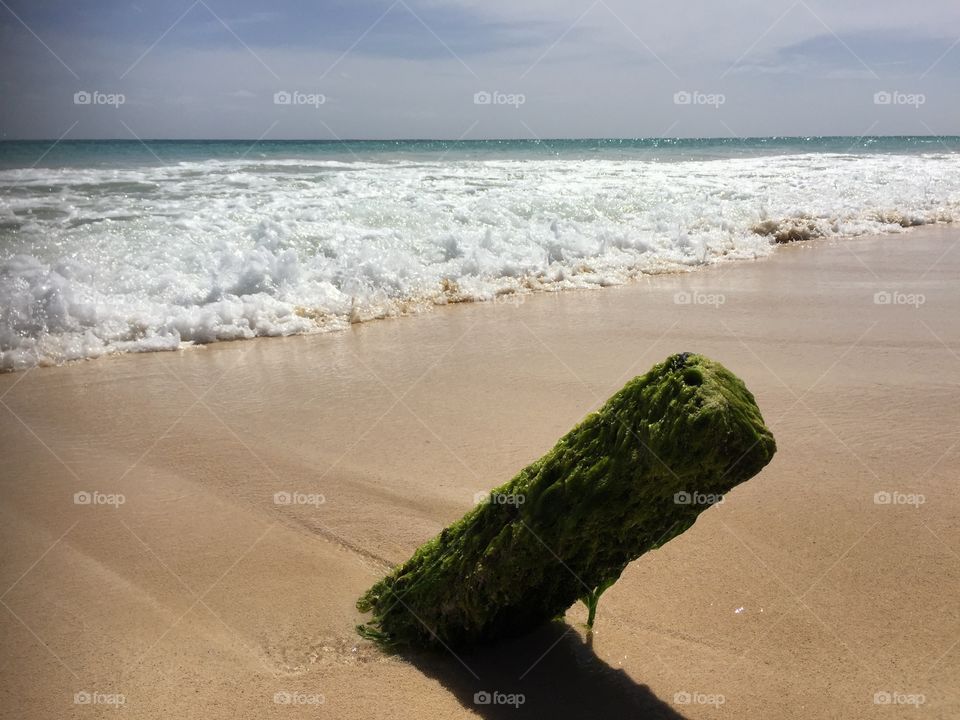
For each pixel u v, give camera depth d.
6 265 6.82
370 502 3.60
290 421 4.55
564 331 6.45
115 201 9.91
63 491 3.70
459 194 11.59
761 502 3.51
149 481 3.81
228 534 3.33
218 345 6.16
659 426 2.05
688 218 11.17
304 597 2.87
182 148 39.25
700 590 2.86
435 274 8.02
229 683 2.39
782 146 45.75
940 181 17.06
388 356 5.81
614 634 2.61
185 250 7.72
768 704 2.29
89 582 2.96
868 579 2.93
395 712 2.26
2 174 13.19
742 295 7.68
